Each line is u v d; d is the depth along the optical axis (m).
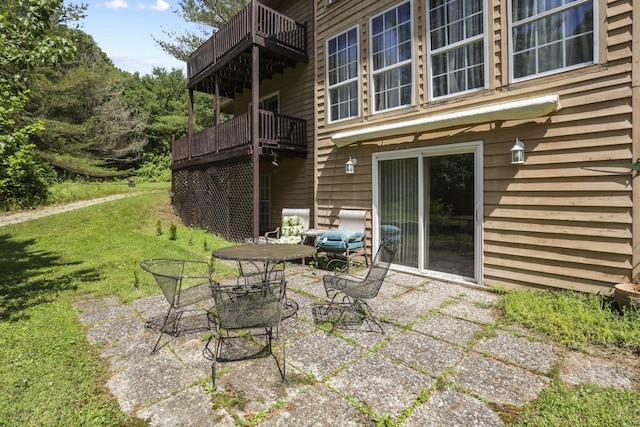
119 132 18.97
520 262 4.09
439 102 4.87
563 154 3.73
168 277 2.74
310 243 7.18
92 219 9.72
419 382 2.32
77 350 2.81
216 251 3.63
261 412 2.03
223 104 12.55
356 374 2.43
